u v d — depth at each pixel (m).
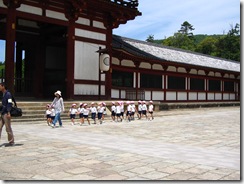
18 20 23.08
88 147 9.71
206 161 8.00
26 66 25.55
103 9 23.69
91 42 23.53
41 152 8.83
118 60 26.69
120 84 26.94
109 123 17.64
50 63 24.92
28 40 23.88
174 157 8.45
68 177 6.38
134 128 15.24
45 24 23.97
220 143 11.01
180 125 17.06
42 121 16.84
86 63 23.23
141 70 29.09
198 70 36.50
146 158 8.23
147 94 29.66
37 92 24.14
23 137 11.53
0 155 8.41
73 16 22.06
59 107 15.05
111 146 9.98
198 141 11.42
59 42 23.36
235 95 43.75
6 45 18.81
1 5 18.72
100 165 7.40
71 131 13.60
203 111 31.22
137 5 25.64
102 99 24.45
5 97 9.66
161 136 12.59
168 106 30.47
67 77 21.95
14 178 6.29
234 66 45.81
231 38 81.25
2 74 23.00
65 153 8.73
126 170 6.97
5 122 9.62
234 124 17.84
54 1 21.06
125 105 23.12
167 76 32.25
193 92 35.72
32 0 20.02
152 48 34.91
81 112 16.44
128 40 32.88
